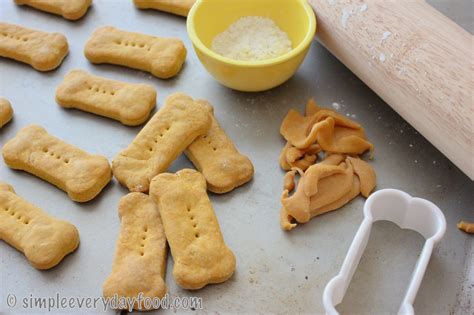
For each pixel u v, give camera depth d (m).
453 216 0.53
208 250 0.49
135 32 0.64
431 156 0.56
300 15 0.60
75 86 0.60
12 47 0.63
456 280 0.50
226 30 0.62
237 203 0.54
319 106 0.59
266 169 0.56
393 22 0.53
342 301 0.49
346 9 0.56
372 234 0.52
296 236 0.52
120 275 0.49
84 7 0.67
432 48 0.51
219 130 0.57
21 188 0.55
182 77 0.62
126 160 0.54
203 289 0.50
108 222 0.53
